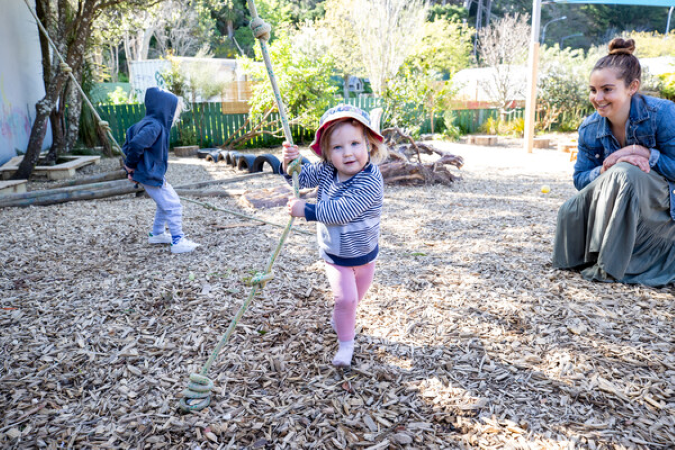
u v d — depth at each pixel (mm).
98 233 5496
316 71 14359
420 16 22234
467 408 2348
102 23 13461
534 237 5176
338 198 2484
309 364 2762
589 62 20609
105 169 10719
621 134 3701
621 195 3596
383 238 5250
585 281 3852
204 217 6250
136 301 3607
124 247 4988
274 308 3461
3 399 2465
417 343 2963
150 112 4789
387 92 14727
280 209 6695
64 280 4043
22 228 5688
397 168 8352
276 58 14148
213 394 2498
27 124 11648
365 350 2891
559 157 12344
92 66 14133
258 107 14555
